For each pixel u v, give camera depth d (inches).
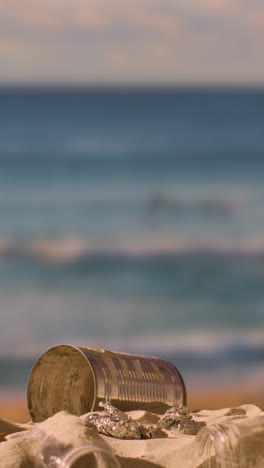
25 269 3085.6
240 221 3683.6
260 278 3009.4
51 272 3058.6
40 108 5738.2
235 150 4601.4
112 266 3142.2
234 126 5319.9
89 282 2984.7
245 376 2106.3
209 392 1961.1
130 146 4630.9
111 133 5017.2
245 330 2549.2
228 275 3031.5
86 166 4207.7
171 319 2687.0
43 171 4136.3
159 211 3779.5
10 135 4901.6
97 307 2787.9
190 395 1925.4
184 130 5128.0
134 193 3993.6
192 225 3624.5
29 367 2206.0
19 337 2544.3
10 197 3843.5
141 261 3171.8
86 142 4712.1
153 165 4325.8
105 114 5753.0
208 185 4151.1
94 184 4067.4
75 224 3565.5
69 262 3127.5
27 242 3356.3
